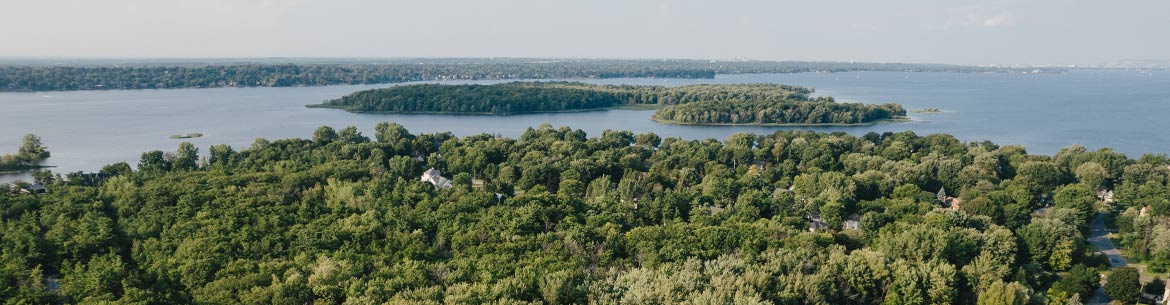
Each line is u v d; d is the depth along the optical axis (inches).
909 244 5585.6
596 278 4909.0
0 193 7465.6
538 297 4598.9
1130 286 5344.5
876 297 5147.6
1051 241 6146.7
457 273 4918.8
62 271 5305.1
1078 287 5408.5
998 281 4795.8
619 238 5910.4
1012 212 7214.6
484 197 7445.9
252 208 6820.9
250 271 5022.1
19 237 5772.6
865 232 6594.5
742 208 7303.2
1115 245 7135.8
